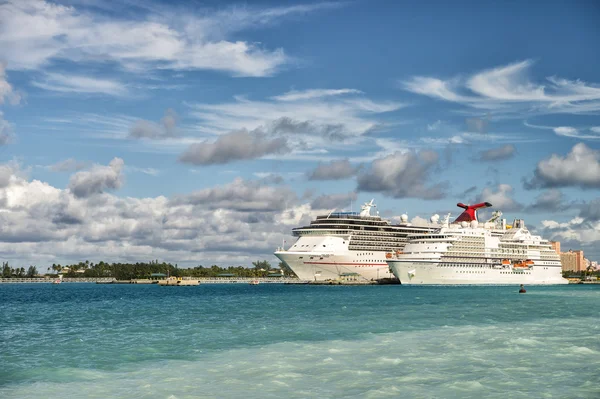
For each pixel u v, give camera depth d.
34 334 70.25
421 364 48.34
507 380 42.62
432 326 74.50
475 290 184.12
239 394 39.56
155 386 41.94
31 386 42.47
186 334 67.88
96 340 63.78
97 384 42.81
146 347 58.34
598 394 39.00
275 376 44.47
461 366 47.47
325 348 56.66
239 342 61.03
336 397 38.62
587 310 99.56
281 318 86.44
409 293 166.00
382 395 38.97
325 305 116.00
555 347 56.34
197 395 39.44
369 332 68.31
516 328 71.81
